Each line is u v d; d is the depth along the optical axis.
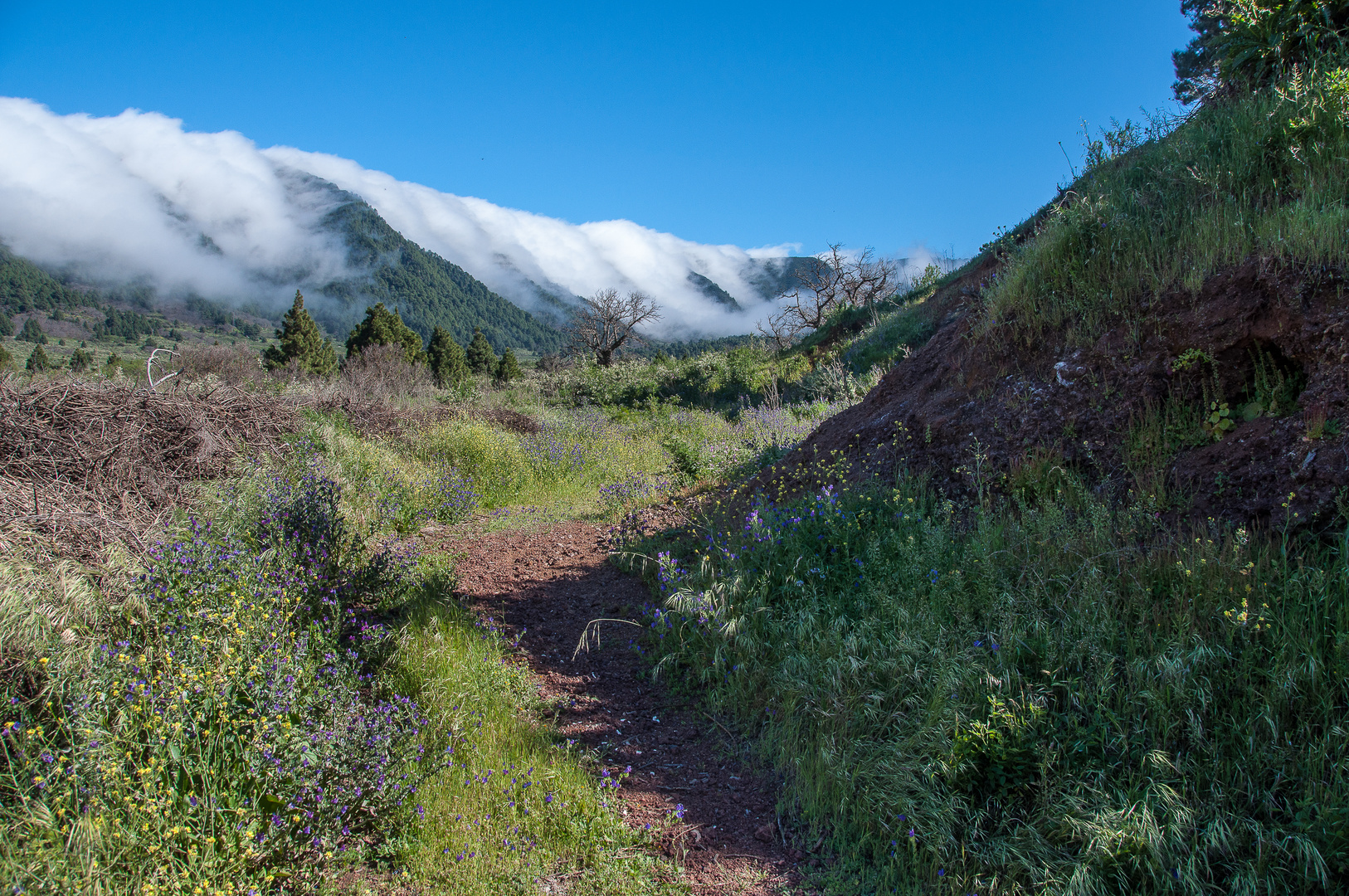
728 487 8.17
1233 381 4.20
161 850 2.33
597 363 41.03
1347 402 3.54
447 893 2.60
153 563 3.99
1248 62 6.42
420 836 2.84
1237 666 2.96
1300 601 3.03
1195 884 2.38
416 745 3.17
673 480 9.56
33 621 3.14
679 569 5.30
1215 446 4.05
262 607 3.68
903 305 20.81
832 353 20.23
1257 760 2.63
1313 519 3.41
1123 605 3.45
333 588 4.52
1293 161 4.82
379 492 8.12
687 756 3.59
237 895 2.36
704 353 28.92
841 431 7.08
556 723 3.82
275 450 7.99
